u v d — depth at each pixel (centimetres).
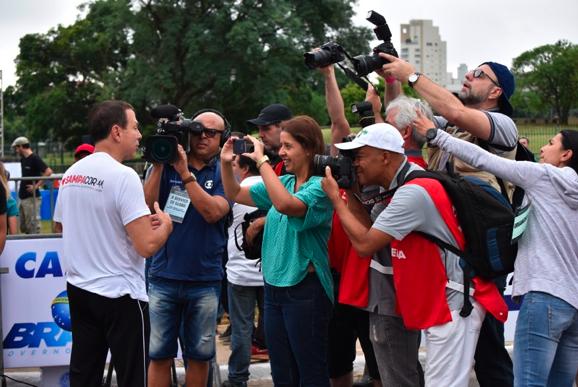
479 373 430
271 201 450
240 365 570
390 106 434
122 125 425
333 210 428
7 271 570
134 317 418
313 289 428
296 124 438
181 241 478
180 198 482
